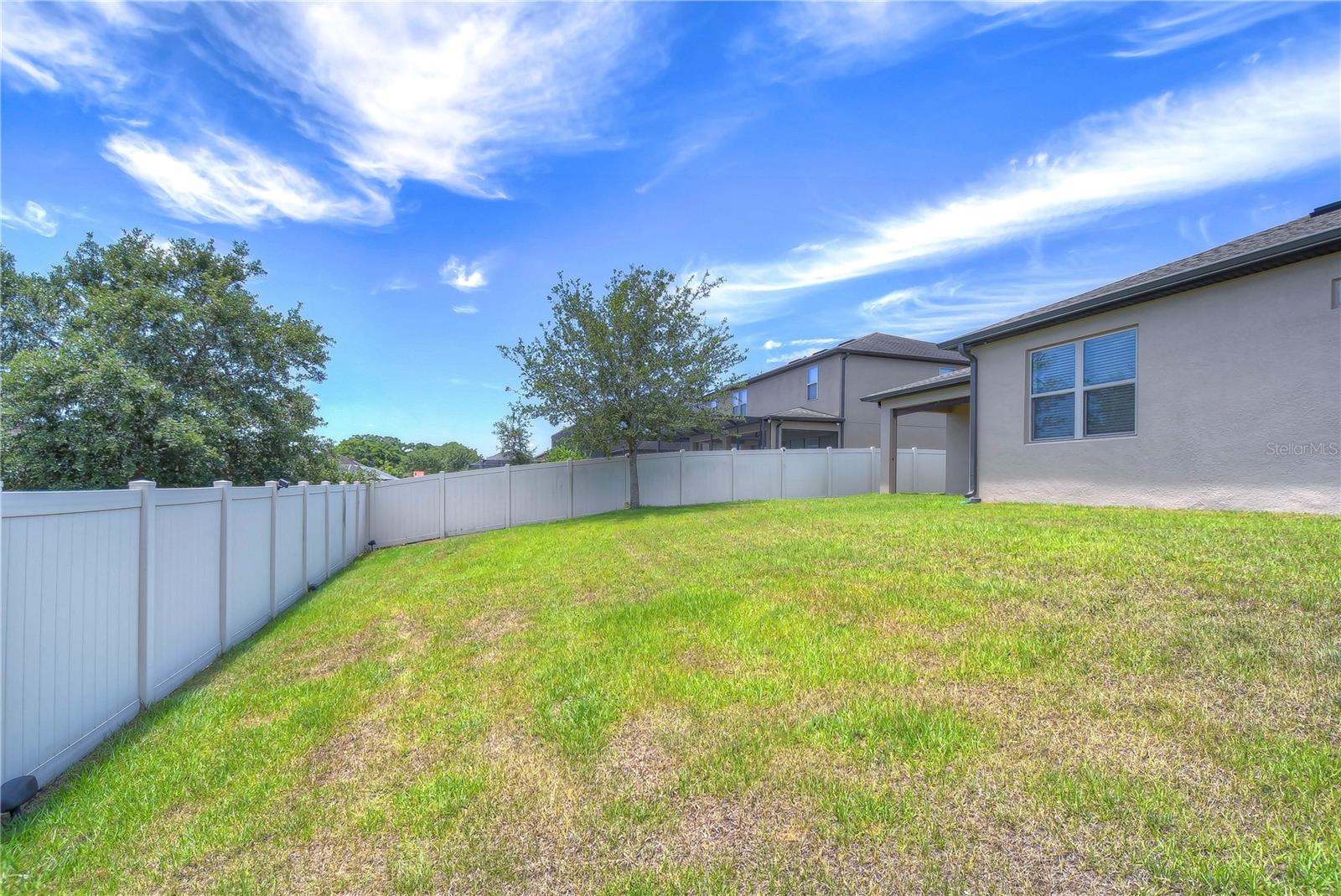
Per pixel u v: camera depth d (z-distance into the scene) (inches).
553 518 604.7
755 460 652.1
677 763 100.3
